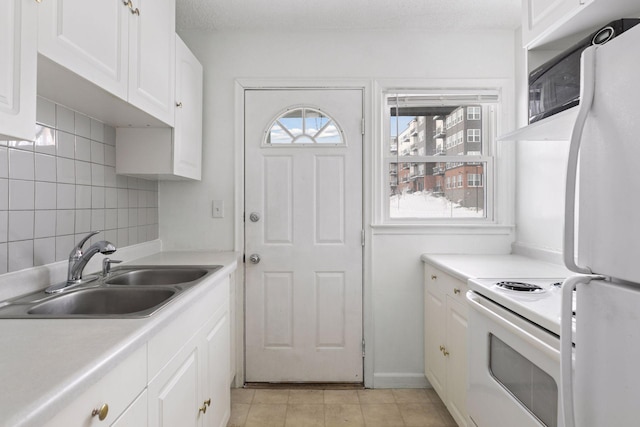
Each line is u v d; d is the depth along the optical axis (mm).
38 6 843
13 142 1119
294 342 2215
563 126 1289
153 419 907
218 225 2213
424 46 2213
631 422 547
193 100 1977
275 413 1906
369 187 2209
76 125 1415
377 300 2221
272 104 2215
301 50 2207
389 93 2244
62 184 1338
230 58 2205
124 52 1228
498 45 2215
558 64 1217
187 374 1149
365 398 2072
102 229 1603
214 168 2205
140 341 800
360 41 2211
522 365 1057
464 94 2221
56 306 1126
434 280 2008
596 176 621
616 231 574
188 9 1975
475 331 1336
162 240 2203
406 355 2221
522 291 1233
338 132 2217
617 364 576
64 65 932
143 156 1715
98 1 1081
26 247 1171
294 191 2211
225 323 1636
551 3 1205
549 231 1882
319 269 2215
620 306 570
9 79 746
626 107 549
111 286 1266
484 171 2279
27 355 673
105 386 695
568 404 667
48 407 522
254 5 1940
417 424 1819
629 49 543
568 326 665
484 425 1259
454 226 2193
